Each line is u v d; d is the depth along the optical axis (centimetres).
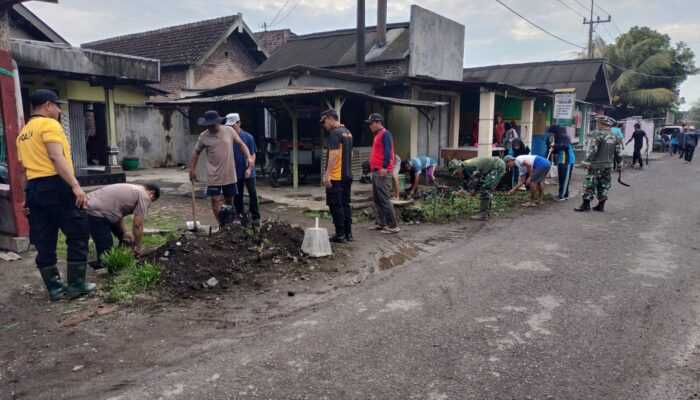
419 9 1764
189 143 1942
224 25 2220
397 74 1806
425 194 1153
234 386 342
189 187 1321
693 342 411
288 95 1166
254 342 411
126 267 566
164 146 1920
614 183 1524
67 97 1525
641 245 729
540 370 364
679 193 1292
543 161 1070
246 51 2380
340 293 531
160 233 756
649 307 485
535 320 453
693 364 374
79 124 1600
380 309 482
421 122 1570
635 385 345
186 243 596
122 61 1207
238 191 784
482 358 382
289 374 359
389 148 799
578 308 482
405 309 481
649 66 3884
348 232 760
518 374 358
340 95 1161
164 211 975
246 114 1706
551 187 1418
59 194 488
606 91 2936
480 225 891
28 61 1010
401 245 741
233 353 392
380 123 805
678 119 6269
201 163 1202
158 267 541
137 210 592
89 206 575
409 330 433
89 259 632
